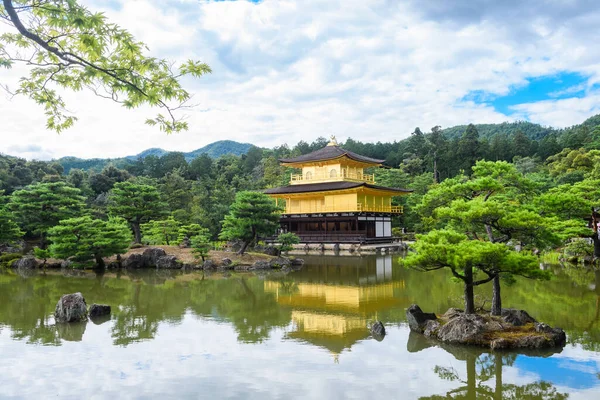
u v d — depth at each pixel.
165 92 8.18
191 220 66.19
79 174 80.44
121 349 16.83
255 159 135.50
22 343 17.66
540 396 12.52
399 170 90.56
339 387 13.18
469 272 18.33
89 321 21.31
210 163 123.62
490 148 117.62
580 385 13.23
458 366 14.80
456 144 120.75
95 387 13.23
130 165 121.56
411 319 19.08
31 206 47.66
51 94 8.35
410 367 14.77
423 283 32.06
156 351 16.56
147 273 39.19
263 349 16.72
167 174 96.06
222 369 14.64
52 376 14.11
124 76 7.91
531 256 16.78
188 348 16.89
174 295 28.09
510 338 16.48
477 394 12.65
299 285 32.03
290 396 12.57
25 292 29.28
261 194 46.62
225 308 24.08
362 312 22.78
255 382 13.55
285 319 21.45
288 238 45.41
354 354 16.06
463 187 20.02
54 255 39.88
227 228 48.69
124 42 7.57
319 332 19.02
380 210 69.12
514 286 28.98
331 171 73.12
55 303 25.59
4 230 46.50
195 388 13.12
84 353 16.36
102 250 40.91
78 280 34.72
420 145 126.81
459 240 17.97
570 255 40.53
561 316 21.02
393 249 62.25
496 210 17.52
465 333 17.00
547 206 30.19
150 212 52.59
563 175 67.50
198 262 42.50
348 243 62.62
